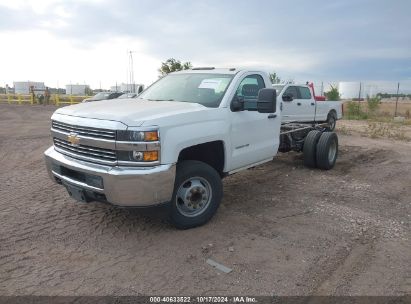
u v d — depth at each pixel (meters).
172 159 4.32
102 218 5.16
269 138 6.20
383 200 6.20
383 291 3.57
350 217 5.39
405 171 8.30
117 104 5.00
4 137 12.95
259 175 7.72
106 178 4.16
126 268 3.89
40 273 3.78
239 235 4.70
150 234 4.68
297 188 6.83
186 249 4.31
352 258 4.19
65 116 4.75
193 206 4.84
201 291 3.51
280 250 4.32
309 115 14.66
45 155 5.07
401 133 15.68
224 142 5.11
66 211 5.40
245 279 3.72
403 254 4.31
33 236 4.59
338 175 7.87
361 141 13.16
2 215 5.23
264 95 4.90
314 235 4.75
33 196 6.06
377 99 26.91
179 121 4.44
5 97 42.41
